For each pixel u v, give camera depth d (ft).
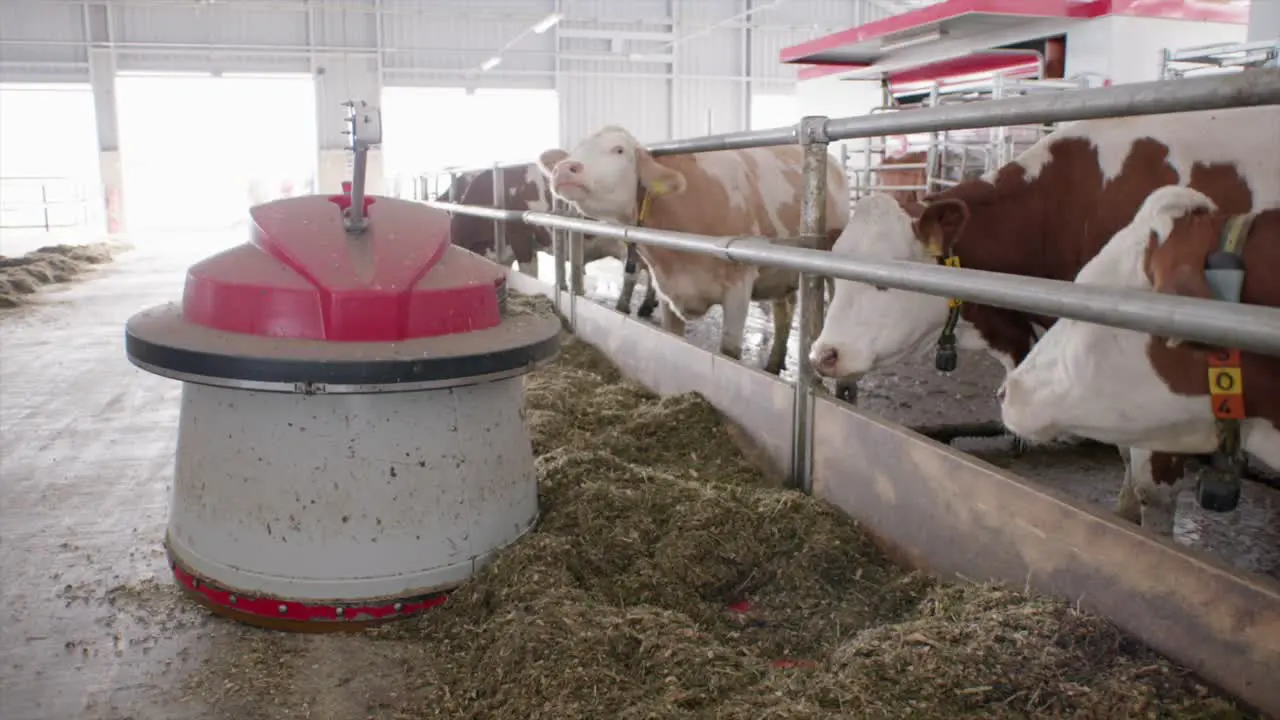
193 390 7.46
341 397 6.98
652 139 83.56
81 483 11.16
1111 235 10.14
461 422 7.35
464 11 77.92
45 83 71.92
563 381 12.91
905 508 7.68
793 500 8.38
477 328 7.58
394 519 7.13
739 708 5.48
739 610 7.32
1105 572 5.84
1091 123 10.49
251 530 7.18
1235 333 4.71
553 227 17.07
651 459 10.12
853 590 7.43
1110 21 28.43
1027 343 11.15
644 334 13.19
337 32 76.28
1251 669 4.99
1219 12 29.81
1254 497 11.57
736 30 83.46
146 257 48.44
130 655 6.91
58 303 28.76
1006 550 6.62
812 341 9.00
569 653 6.09
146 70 73.31
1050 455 13.10
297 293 7.03
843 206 18.57
